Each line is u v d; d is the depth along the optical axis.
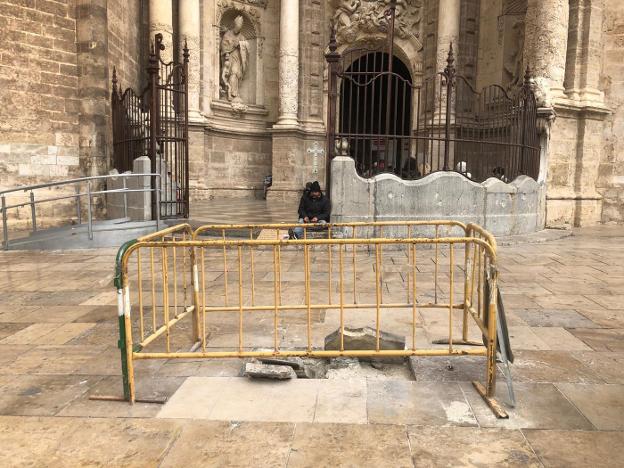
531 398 3.46
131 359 3.40
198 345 4.50
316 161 21.94
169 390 3.59
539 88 12.88
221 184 21.28
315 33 21.75
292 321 5.23
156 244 3.52
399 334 4.82
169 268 8.04
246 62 21.84
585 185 14.89
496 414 3.20
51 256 9.16
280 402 3.40
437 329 4.97
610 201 15.41
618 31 15.09
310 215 10.09
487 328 3.61
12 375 3.88
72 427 3.09
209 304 5.84
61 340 4.67
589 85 14.65
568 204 14.54
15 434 3.01
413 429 3.05
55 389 3.63
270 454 2.79
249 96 22.22
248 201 20.03
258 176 22.42
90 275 7.51
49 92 12.45
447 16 18.80
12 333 4.88
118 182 12.19
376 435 2.98
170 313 5.50
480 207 10.98
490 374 3.40
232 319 5.29
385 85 25.33
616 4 15.02
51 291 6.55
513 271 7.92
